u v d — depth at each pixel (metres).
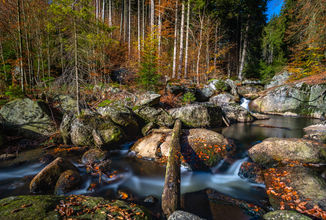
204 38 19.75
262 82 21.00
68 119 7.08
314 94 12.44
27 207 2.41
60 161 4.46
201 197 3.74
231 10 21.20
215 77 21.00
